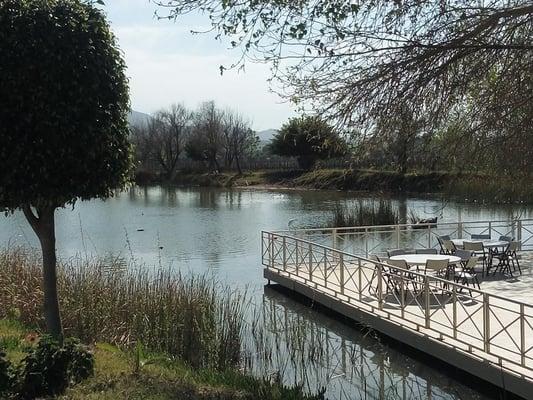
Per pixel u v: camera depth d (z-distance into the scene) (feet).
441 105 14.14
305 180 163.53
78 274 29.22
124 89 18.63
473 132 14.01
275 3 14.32
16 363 17.15
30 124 16.43
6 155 16.42
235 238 71.61
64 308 24.82
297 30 14.35
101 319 24.73
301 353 24.88
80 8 17.46
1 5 16.42
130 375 17.53
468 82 13.94
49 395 15.20
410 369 24.40
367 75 14.26
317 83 14.62
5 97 16.34
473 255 32.91
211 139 215.72
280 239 45.19
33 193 16.83
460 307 28.48
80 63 17.10
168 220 92.68
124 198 143.84
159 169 222.28
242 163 220.43
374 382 22.81
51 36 16.56
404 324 26.11
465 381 22.24
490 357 21.34
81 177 17.56
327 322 31.53
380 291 28.40
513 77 13.58
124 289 27.66
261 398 17.46
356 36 14.19
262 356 24.84
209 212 105.81
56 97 16.58
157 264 53.31
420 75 13.99
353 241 58.23
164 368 19.67
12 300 27.25
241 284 42.91
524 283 33.65
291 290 37.93
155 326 24.98
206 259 56.80
